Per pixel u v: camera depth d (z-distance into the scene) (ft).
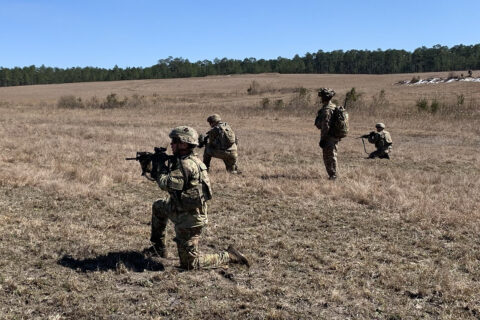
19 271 14.33
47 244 16.74
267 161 39.99
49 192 24.23
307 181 29.14
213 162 36.55
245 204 23.91
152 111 105.91
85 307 12.27
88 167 31.65
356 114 91.40
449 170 37.42
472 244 18.51
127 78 441.27
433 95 149.48
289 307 12.76
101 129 60.03
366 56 468.34
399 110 96.53
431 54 447.01
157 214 15.38
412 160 42.47
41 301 12.59
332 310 12.71
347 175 31.86
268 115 95.61
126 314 12.10
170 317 12.05
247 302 12.95
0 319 11.44
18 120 75.51
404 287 14.19
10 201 22.31
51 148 39.81
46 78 424.05
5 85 409.08
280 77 333.62
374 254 17.12
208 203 23.68
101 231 18.49
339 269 15.44
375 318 12.34
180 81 321.73
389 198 24.75
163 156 14.02
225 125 31.55
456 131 68.23
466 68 435.12
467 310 12.89
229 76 373.61
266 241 18.25
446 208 22.98
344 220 21.45
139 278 14.26
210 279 14.35
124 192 25.44
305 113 97.66
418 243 18.39
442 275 14.93
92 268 14.92
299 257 16.39
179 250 14.71
